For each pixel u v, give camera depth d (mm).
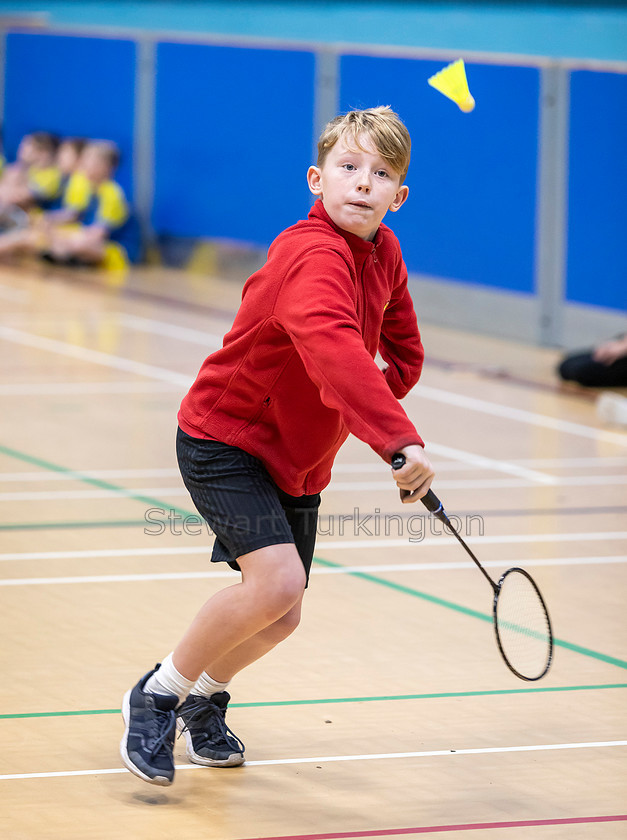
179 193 34406
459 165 27969
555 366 24656
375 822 7449
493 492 15828
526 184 26781
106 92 35812
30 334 25797
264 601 7297
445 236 28516
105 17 36531
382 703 9297
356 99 29672
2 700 9102
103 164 34688
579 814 7605
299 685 9594
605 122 25328
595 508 15180
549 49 26125
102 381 21750
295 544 7762
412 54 28422
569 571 12711
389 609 11391
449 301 28641
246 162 32469
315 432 7523
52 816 7391
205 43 33094
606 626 11133
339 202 7305
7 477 15711
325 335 6797
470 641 10633
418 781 8031
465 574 12508
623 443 18859
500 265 27500
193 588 11805
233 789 7855
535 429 19609
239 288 32562
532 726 8953
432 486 16062
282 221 31703
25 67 38219
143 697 7695
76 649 10164
